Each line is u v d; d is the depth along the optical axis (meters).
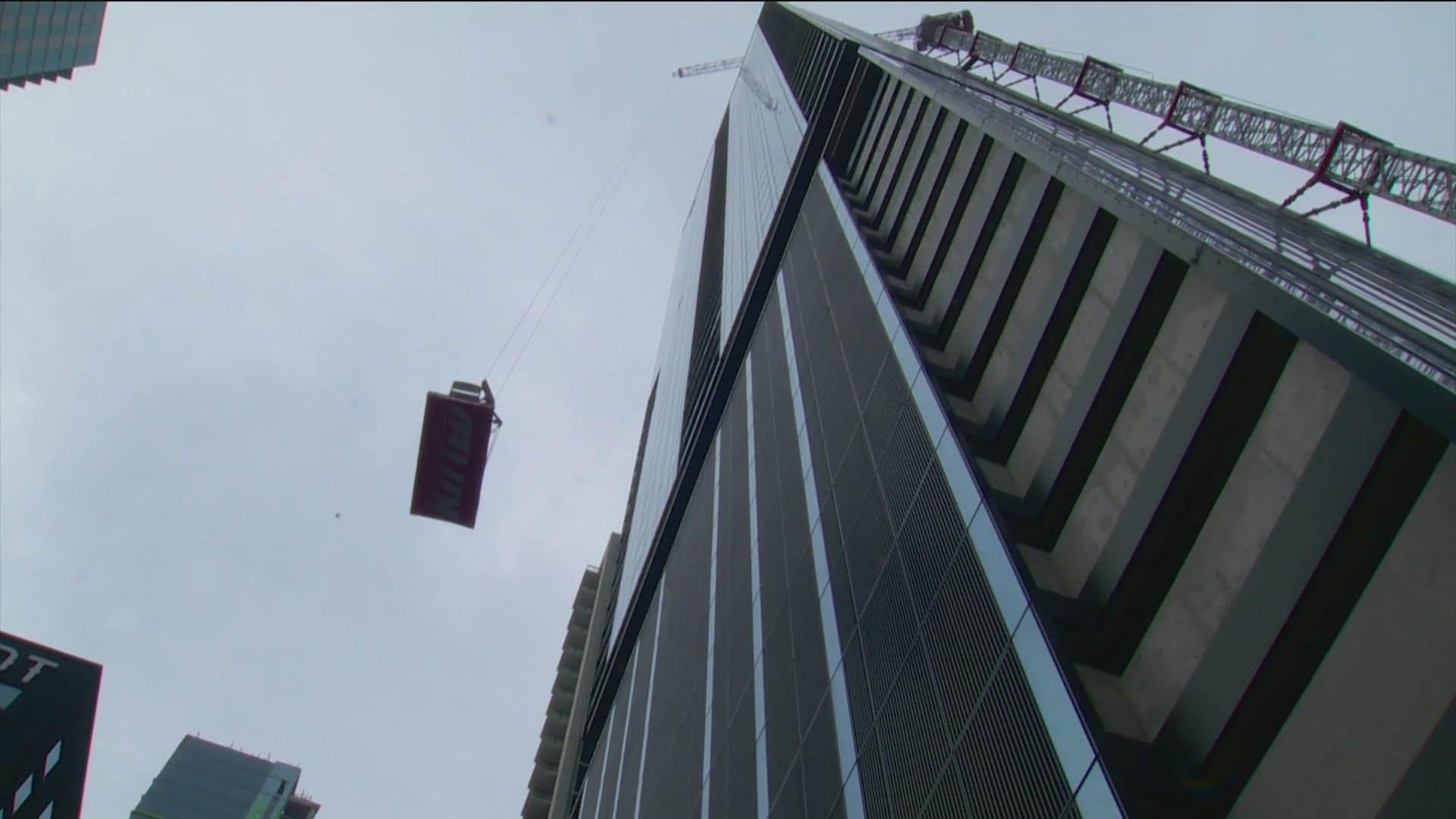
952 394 22.95
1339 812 10.19
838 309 36.00
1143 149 24.38
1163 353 16.33
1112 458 16.62
